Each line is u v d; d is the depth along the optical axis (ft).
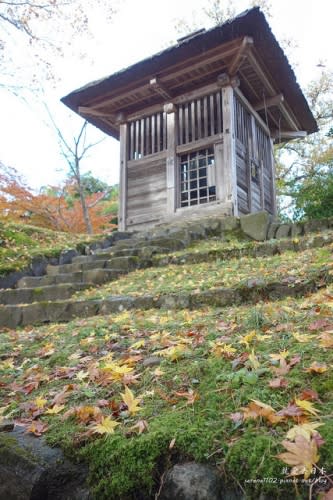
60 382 7.15
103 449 4.44
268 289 10.84
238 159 26.27
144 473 4.07
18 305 14.49
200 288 12.29
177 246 19.88
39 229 27.02
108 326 10.53
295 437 3.76
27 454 4.59
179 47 23.71
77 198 53.78
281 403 4.61
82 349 8.95
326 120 54.29
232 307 10.59
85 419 5.17
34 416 5.71
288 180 54.08
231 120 24.99
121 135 29.89
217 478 3.78
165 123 28.25
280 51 24.12
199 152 26.94
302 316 7.96
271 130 33.58
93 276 16.79
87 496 4.28
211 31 22.43
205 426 4.42
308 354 5.85
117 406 5.41
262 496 3.50
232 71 24.97
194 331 8.55
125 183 28.96
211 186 25.45
